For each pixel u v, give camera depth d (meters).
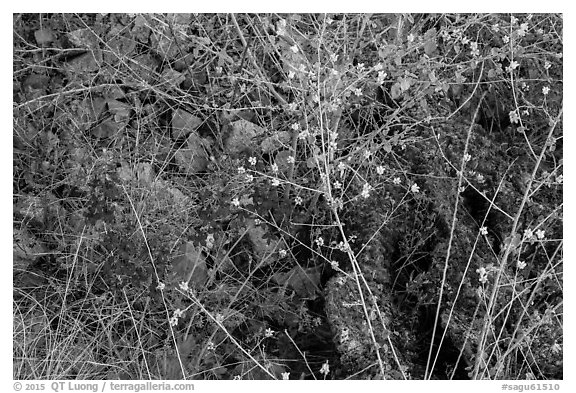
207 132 3.46
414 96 3.04
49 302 3.10
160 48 3.49
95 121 3.35
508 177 3.13
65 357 2.88
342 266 3.02
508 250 2.51
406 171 3.11
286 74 3.32
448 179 3.10
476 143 3.23
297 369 2.97
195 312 2.92
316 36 3.05
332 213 3.10
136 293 3.05
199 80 3.50
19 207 3.15
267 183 2.97
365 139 3.21
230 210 2.96
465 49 3.46
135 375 2.93
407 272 3.04
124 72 3.42
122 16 3.48
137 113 3.32
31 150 3.22
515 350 2.68
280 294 3.08
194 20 3.49
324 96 2.80
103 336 3.04
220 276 3.18
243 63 3.30
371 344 2.75
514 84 3.31
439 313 2.83
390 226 3.05
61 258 3.10
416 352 2.83
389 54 3.00
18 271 3.11
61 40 3.46
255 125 3.34
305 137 2.89
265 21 3.07
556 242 2.91
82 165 3.03
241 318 3.06
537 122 3.33
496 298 2.74
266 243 3.16
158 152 3.31
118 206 2.98
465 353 2.68
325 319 3.02
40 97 3.14
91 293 3.08
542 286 2.83
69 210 3.26
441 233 2.98
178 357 2.68
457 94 3.38
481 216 3.08
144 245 2.93
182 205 3.17
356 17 3.19
